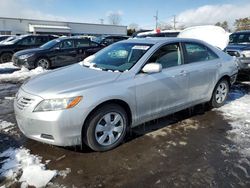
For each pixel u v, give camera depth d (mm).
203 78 4785
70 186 2836
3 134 4160
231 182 2910
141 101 3812
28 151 3576
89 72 3867
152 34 13859
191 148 3686
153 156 3465
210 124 4551
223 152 3572
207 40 7770
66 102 3162
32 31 42625
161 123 4582
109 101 3490
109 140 3580
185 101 4562
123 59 4141
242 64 7715
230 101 5875
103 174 3059
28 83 3715
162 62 4164
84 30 47531
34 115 3207
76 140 3303
